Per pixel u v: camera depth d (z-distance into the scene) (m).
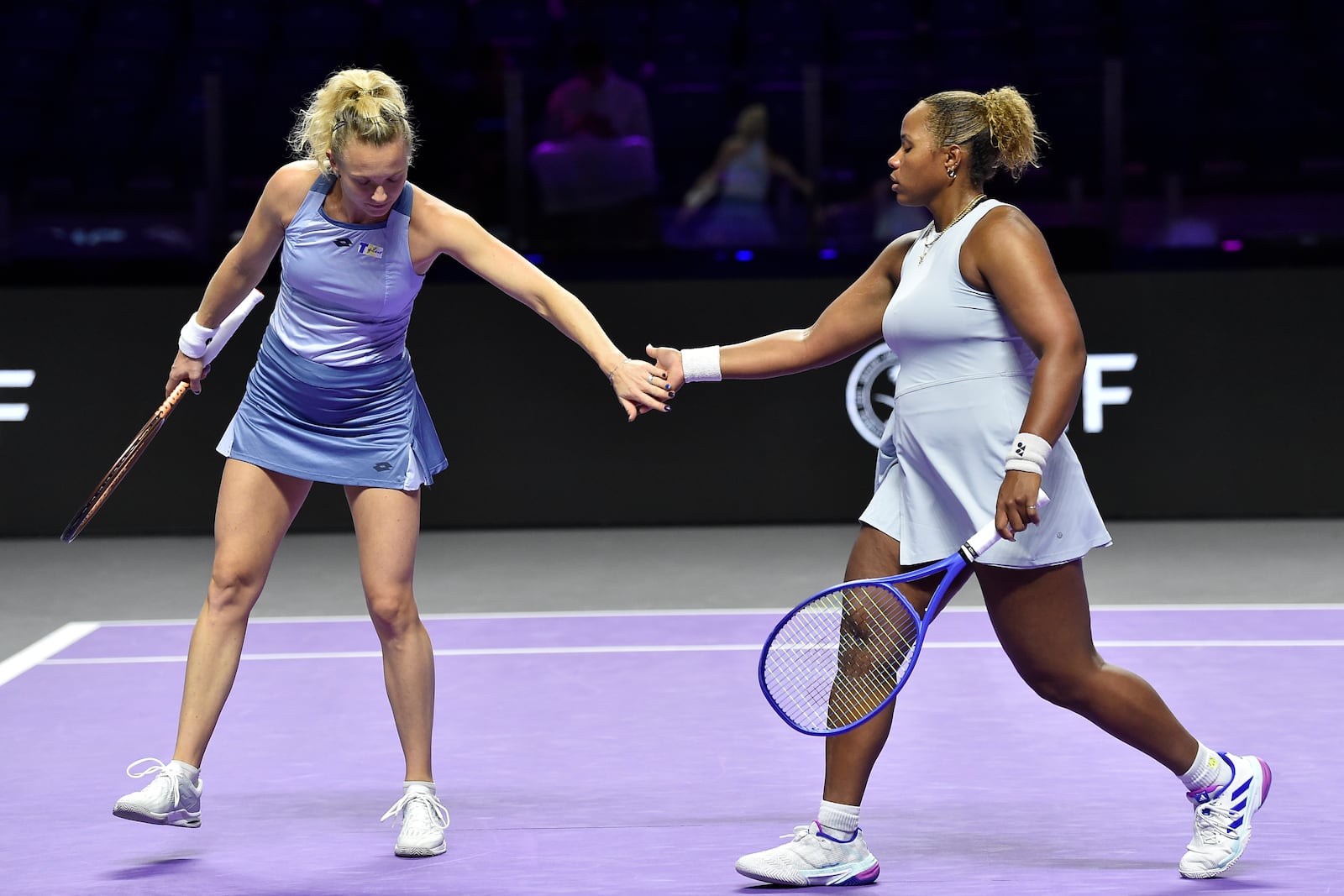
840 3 43.12
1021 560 13.20
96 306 33.66
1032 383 13.38
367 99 13.55
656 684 21.02
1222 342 33.66
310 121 14.07
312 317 14.43
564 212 34.25
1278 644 22.88
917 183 13.62
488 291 34.03
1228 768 13.52
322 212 14.21
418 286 14.71
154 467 34.00
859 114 36.22
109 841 14.80
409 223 14.35
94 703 20.38
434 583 28.97
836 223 34.53
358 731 18.80
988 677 20.91
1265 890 13.01
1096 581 28.25
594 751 17.78
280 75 41.78
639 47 42.47
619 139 34.09
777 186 34.41
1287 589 27.36
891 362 33.97
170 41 42.94
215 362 34.00
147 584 29.22
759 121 34.19
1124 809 15.46
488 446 34.28
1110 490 34.00
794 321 33.75
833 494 34.22
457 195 34.25
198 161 37.22
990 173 13.66
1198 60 41.38
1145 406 33.81
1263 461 33.78
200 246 34.88
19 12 42.34
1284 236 34.72
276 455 14.70
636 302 33.81
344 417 14.68
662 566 30.22
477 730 18.77
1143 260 34.50
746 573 29.44
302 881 13.60
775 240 34.44
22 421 33.75
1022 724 18.66
